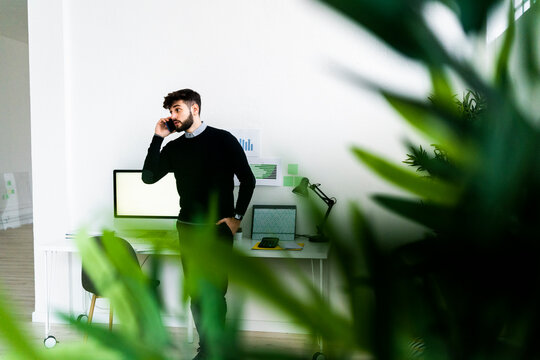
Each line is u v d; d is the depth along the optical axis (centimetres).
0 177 769
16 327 10
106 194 335
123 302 12
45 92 357
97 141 357
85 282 246
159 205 325
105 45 353
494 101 13
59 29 353
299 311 11
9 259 548
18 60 820
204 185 249
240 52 340
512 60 13
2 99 781
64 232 360
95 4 352
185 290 12
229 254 11
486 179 13
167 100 258
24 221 822
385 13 12
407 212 13
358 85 13
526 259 13
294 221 318
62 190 358
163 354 12
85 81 356
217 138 256
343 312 12
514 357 13
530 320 13
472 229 13
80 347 11
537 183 13
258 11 338
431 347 13
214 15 342
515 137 13
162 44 348
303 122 335
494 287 13
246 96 340
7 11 645
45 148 359
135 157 354
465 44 12
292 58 335
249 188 259
